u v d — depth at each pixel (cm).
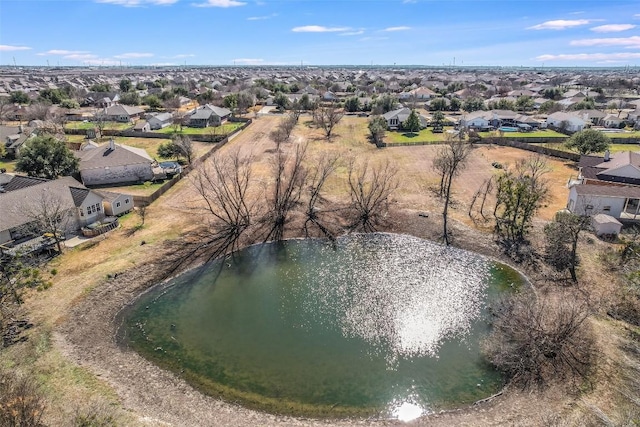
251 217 4859
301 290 3569
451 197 5453
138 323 3106
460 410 2328
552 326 2719
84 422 1983
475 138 8481
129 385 2477
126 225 4525
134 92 14800
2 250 3653
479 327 3052
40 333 2828
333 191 5681
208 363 2711
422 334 2983
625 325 2864
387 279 3738
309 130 9875
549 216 4762
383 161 7144
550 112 12069
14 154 7069
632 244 3572
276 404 2389
